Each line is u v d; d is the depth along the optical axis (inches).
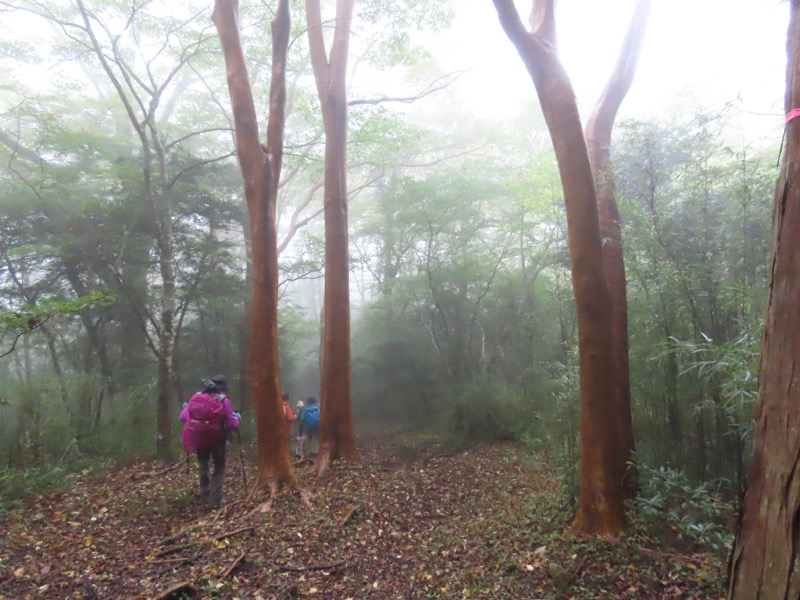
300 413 425.4
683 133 293.3
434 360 530.9
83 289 482.0
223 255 531.8
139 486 294.0
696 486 204.1
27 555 188.4
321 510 238.4
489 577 164.7
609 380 187.6
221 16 285.0
